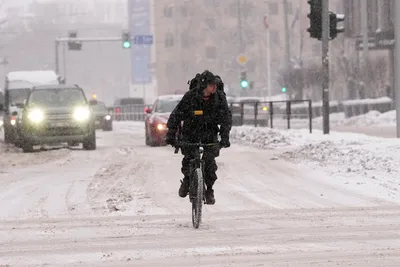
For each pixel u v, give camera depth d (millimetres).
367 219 28234
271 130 79812
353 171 44156
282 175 44594
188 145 27609
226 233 25828
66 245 24297
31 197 37438
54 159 62469
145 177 45438
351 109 136375
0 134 126312
